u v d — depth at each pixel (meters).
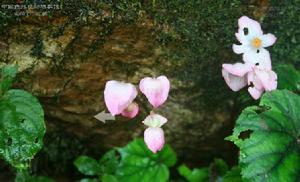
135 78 0.28
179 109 0.30
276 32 0.28
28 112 0.25
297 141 0.25
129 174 0.31
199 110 0.30
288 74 0.28
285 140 0.24
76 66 0.27
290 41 0.28
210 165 0.32
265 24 0.28
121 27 0.26
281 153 0.24
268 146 0.24
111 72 0.28
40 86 0.27
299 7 0.27
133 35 0.26
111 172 0.31
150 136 0.26
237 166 0.30
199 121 0.30
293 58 0.29
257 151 0.24
